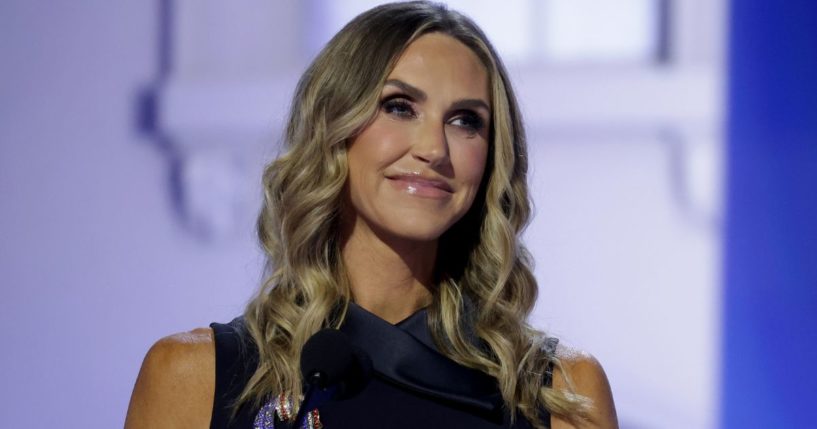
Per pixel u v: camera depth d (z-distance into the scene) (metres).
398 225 8.04
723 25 13.49
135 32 13.47
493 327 8.60
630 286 13.38
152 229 13.35
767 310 13.39
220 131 13.38
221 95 13.39
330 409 8.12
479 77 8.42
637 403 13.32
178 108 13.40
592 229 13.40
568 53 13.49
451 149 8.16
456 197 8.19
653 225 13.41
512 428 8.29
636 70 13.45
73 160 13.38
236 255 13.30
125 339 13.29
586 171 13.42
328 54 8.45
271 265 8.70
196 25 13.43
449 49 8.34
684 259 13.40
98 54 13.45
